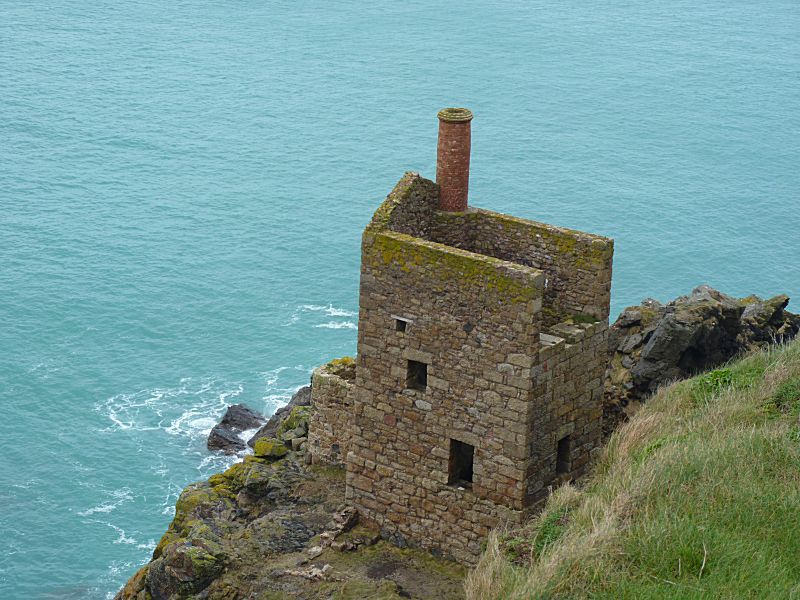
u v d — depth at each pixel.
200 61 195.38
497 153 140.62
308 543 32.69
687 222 120.75
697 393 33.12
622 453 30.53
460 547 31.08
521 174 133.50
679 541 23.77
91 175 137.00
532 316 28.09
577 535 25.42
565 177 133.12
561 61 195.12
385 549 32.03
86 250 113.81
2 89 170.62
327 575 30.78
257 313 101.50
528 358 28.45
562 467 31.38
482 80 180.62
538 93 171.75
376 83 179.62
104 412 84.44
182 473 76.62
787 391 30.36
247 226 121.19
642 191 129.38
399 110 163.88
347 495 33.03
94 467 77.00
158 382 89.19
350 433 36.28
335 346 96.12
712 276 108.44
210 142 150.00
